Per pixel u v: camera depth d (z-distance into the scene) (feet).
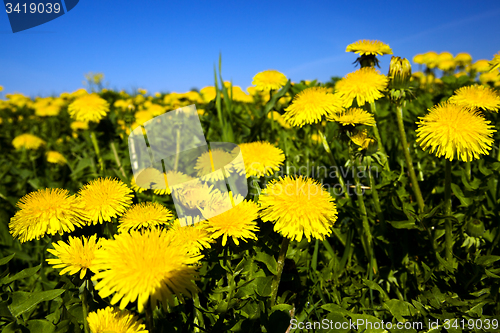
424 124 0.73
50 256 0.90
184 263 0.48
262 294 0.59
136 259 0.44
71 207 0.62
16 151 2.09
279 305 0.59
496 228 0.80
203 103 2.30
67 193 0.65
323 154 1.35
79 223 0.64
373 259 0.84
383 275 0.83
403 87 0.80
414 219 0.79
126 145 1.86
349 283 0.83
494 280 0.71
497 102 0.77
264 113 1.33
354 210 0.85
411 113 1.31
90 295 0.57
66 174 1.84
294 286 0.71
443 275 0.74
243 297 0.62
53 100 3.42
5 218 1.16
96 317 0.52
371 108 0.92
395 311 0.66
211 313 0.59
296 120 0.84
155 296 0.42
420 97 1.52
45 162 1.88
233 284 0.60
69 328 0.52
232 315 0.65
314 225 0.57
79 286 0.55
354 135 0.80
